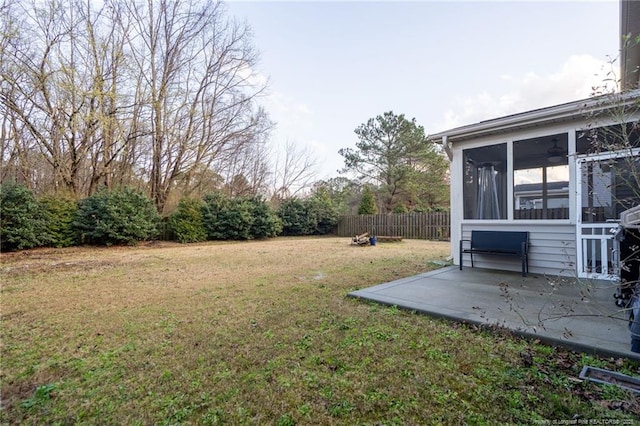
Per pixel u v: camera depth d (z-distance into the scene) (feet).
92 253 33.01
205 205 49.39
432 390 6.57
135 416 5.96
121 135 44.52
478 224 20.03
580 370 7.27
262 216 53.47
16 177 42.09
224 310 12.47
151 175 51.29
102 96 40.83
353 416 5.85
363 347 8.69
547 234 17.29
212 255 31.37
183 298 14.47
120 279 19.19
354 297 13.76
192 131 53.26
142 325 10.85
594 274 14.71
